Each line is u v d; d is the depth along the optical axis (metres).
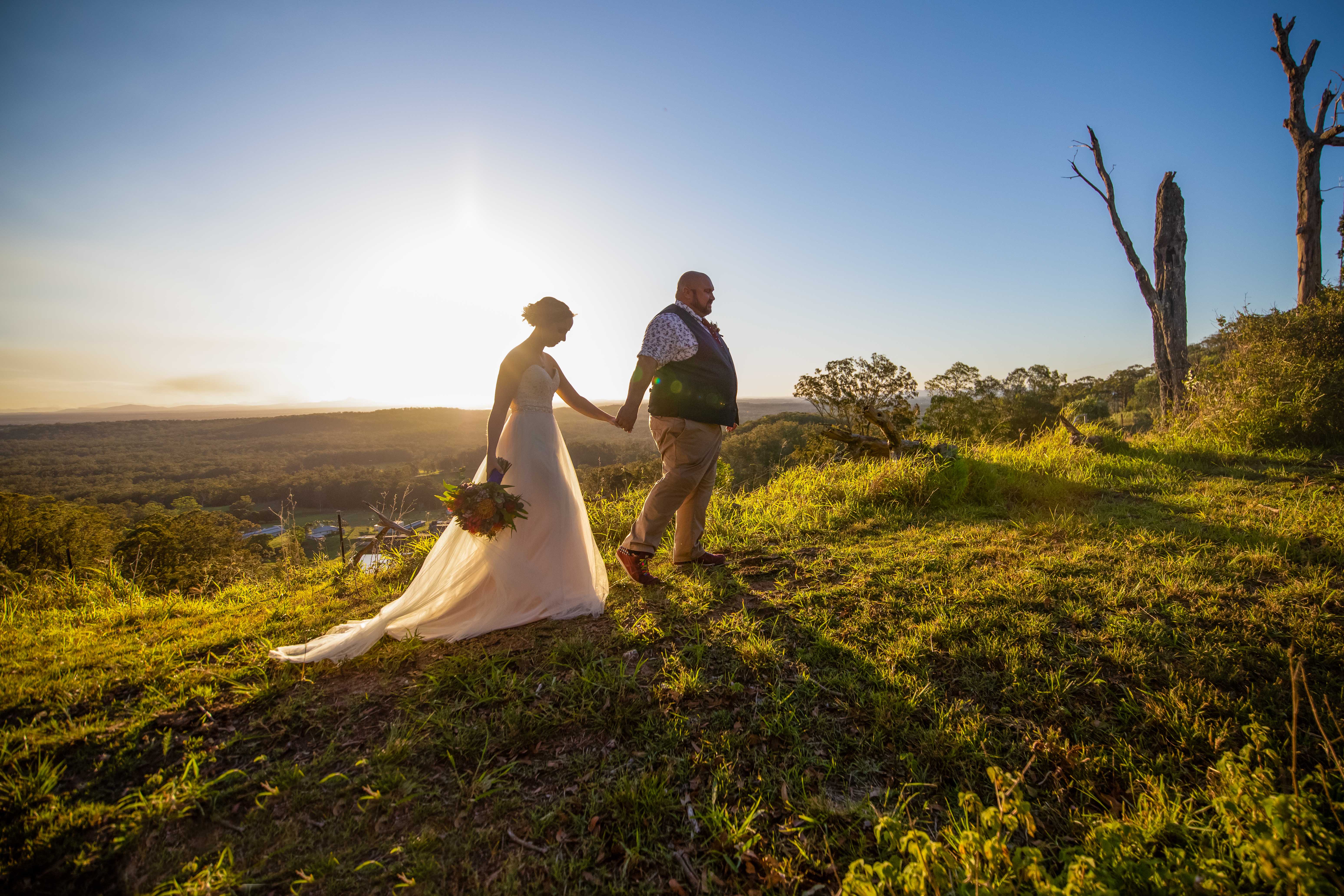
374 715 2.41
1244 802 1.52
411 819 1.89
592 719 2.32
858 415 20.28
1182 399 13.14
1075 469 6.91
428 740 2.23
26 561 27.36
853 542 4.56
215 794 1.99
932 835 1.76
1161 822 1.67
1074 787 1.94
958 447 7.27
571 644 2.84
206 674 2.77
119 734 2.30
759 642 2.82
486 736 2.24
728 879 1.67
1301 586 3.12
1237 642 2.64
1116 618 2.93
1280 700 2.25
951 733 2.15
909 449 6.97
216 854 1.78
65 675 2.79
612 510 5.65
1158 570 3.52
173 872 1.72
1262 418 8.09
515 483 3.23
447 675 2.61
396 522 6.10
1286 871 1.23
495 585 3.13
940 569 3.79
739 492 7.18
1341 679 2.34
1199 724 2.12
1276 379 8.51
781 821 1.84
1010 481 6.08
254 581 5.44
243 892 1.65
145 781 2.08
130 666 2.89
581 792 1.98
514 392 3.29
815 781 2.00
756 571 3.95
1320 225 12.68
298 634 3.30
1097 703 2.31
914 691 2.42
